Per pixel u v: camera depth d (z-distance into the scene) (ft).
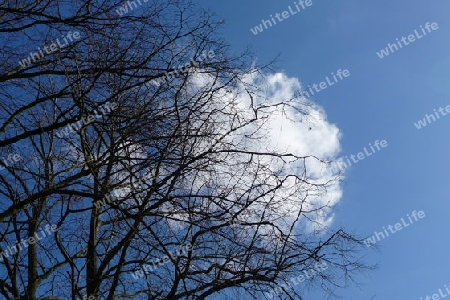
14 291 30.86
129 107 32.07
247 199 31.19
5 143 31.07
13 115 32.83
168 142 31.09
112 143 31.01
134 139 30.91
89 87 30.91
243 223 30.76
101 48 32.76
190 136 30.45
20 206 30.25
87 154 31.48
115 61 32.09
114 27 33.04
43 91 33.01
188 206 30.19
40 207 32.73
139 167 30.68
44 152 33.17
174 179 30.83
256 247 30.71
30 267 32.42
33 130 31.12
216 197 30.35
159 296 30.12
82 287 29.58
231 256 30.50
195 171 31.30
